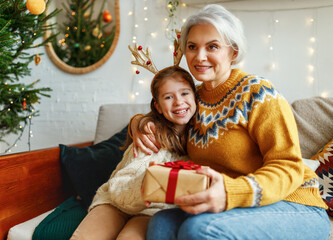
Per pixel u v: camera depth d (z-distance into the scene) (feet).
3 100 6.01
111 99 6.99
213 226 2.12
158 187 2.31
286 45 5.49
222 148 2.92
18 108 6.28
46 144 7.66
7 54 5.13
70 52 7.28
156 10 6.46
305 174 2.88
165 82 3.23
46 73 7.54
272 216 2.37
